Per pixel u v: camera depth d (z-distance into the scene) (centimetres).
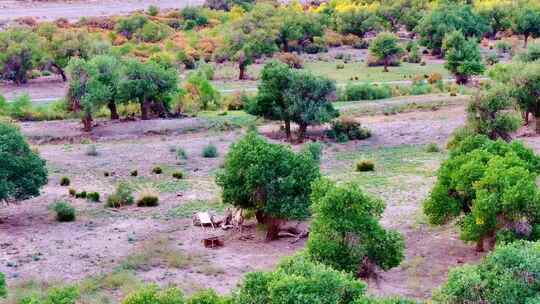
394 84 9888
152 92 7575
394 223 4106
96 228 4197
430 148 6131
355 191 3058
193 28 15200
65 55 10544
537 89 6262
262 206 3884
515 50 12056
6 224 4278
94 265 3572
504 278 2466
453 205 3584
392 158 5938
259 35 11919
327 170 5569
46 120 7731
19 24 13612
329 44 14088
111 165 5928
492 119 5722
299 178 3906
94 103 7044
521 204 3319
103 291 3241
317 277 2308
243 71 10662
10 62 10256
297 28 13188
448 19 13200
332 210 3028
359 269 3036
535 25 12988
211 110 8419
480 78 10269
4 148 4272
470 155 3753
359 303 2286
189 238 4003
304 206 3850
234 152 4047
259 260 3625
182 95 8019
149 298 2452
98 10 16638
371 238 3056
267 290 2320
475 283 2470
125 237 4019
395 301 2423
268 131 7056
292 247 3822
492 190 3384
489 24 14650
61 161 6041
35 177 4400
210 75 10612
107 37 13375
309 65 11862
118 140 6938
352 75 10812
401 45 12825
